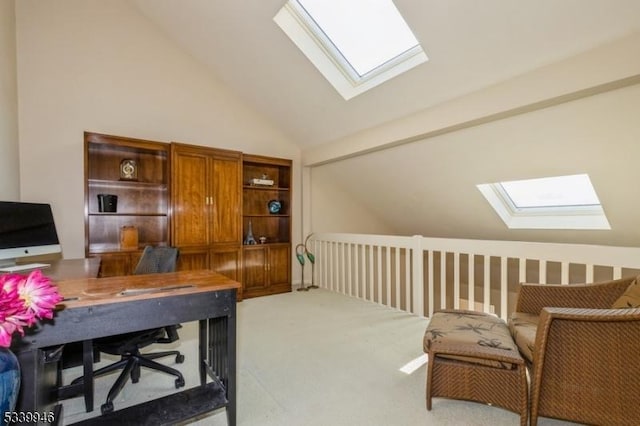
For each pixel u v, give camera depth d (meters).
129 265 3.54
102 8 3.62
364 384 2.14
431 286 3.46
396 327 3.21
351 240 4.40
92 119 3.54
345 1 2.90
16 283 0.97
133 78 3.79
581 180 3.22
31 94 3.22
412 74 2.88
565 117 2.45
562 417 1.54
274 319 3.47
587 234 3.41
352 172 4.77
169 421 1.55
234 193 4.20
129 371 2.04
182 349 2.77
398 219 5.26
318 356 2.57
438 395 1.84
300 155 5.13
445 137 3.22
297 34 3.17
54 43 3.35
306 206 5.15
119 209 3.82
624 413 1.43
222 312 1.71
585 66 2.10
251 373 2.29
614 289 1.91
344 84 3.46
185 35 3.86
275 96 4.17
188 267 3.85
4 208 2.25
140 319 1.51
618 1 1.81
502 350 1.69
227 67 4.07
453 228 4.62
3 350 1.07
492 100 2.59
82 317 1.38
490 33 2.26
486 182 3.50
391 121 3.51
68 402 1.98
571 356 1.51
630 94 2.11
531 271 4.16
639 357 1.40
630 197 2.74
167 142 3.99
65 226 3.40
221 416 1.83
